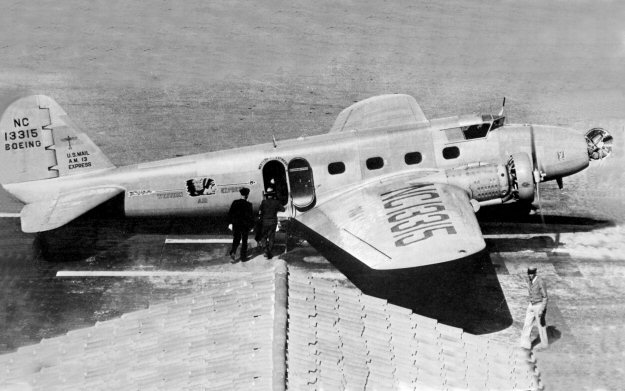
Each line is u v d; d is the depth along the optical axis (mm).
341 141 21422
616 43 34594
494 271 20328
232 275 20453
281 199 21484
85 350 10055
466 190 20328
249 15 36875
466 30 35750
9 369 9906
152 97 30484
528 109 29469
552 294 19406
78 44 34000
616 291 19484
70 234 22312
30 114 21266
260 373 9102
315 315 10227
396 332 10281
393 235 18719
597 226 22375
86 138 21641
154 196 21578
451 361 10000
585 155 21109
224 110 29656
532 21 36625
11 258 21125
